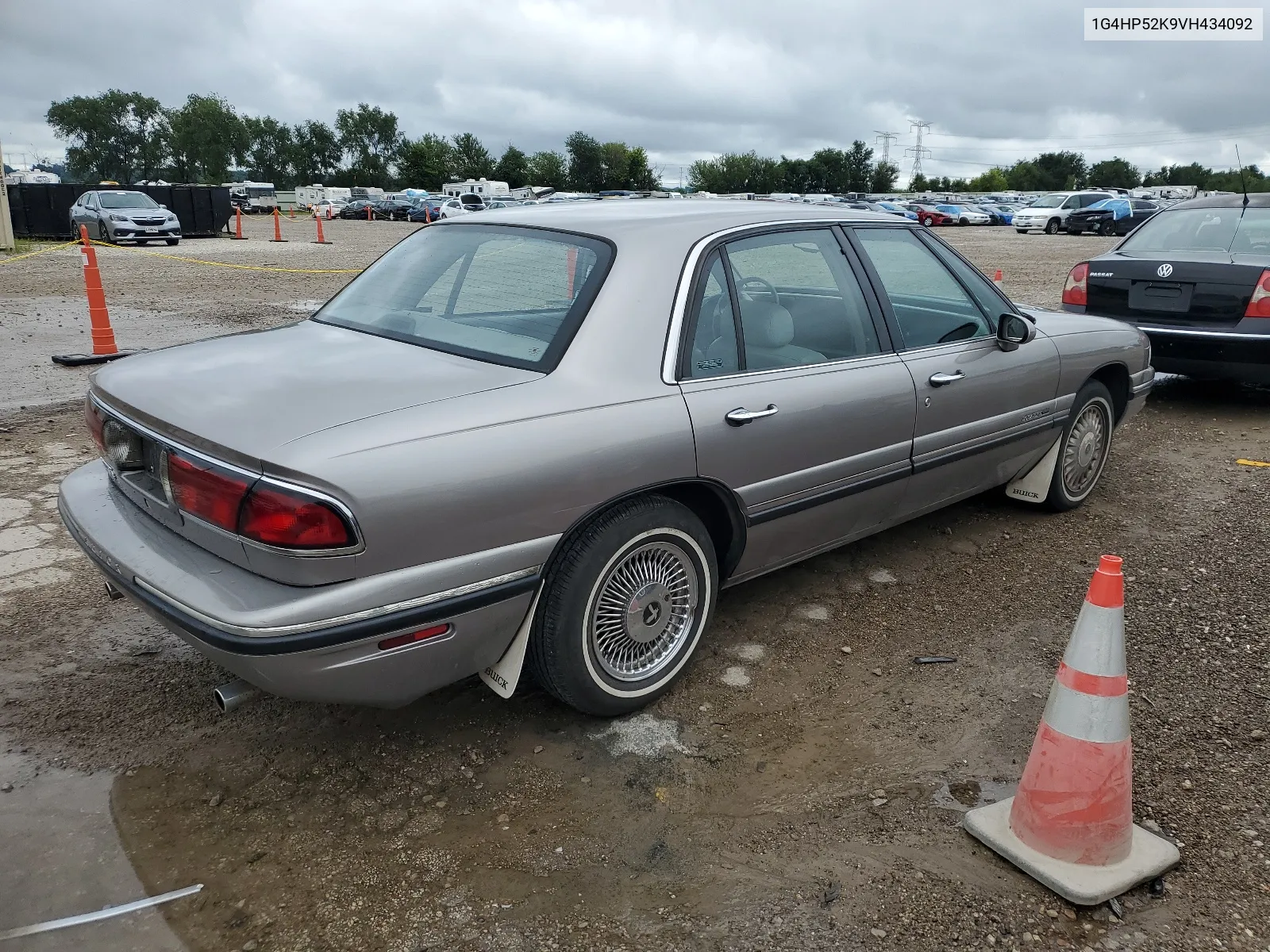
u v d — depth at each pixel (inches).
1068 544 185.5
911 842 102.1
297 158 5054.1
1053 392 181.9
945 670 139.0
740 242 131.6
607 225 127.0
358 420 97.3
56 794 108.9
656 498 119.0
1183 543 185.3
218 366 115.7
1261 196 294.0
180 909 92.3
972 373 161.3
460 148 4453.7
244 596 94.3
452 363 114.0
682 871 97.9
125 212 1045.2
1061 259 893.8
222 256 891.4
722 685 134.3
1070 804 95.3
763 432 126.7
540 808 107.7
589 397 110.2
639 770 114.9
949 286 164.9
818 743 120.6
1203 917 91.8
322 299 541.0
